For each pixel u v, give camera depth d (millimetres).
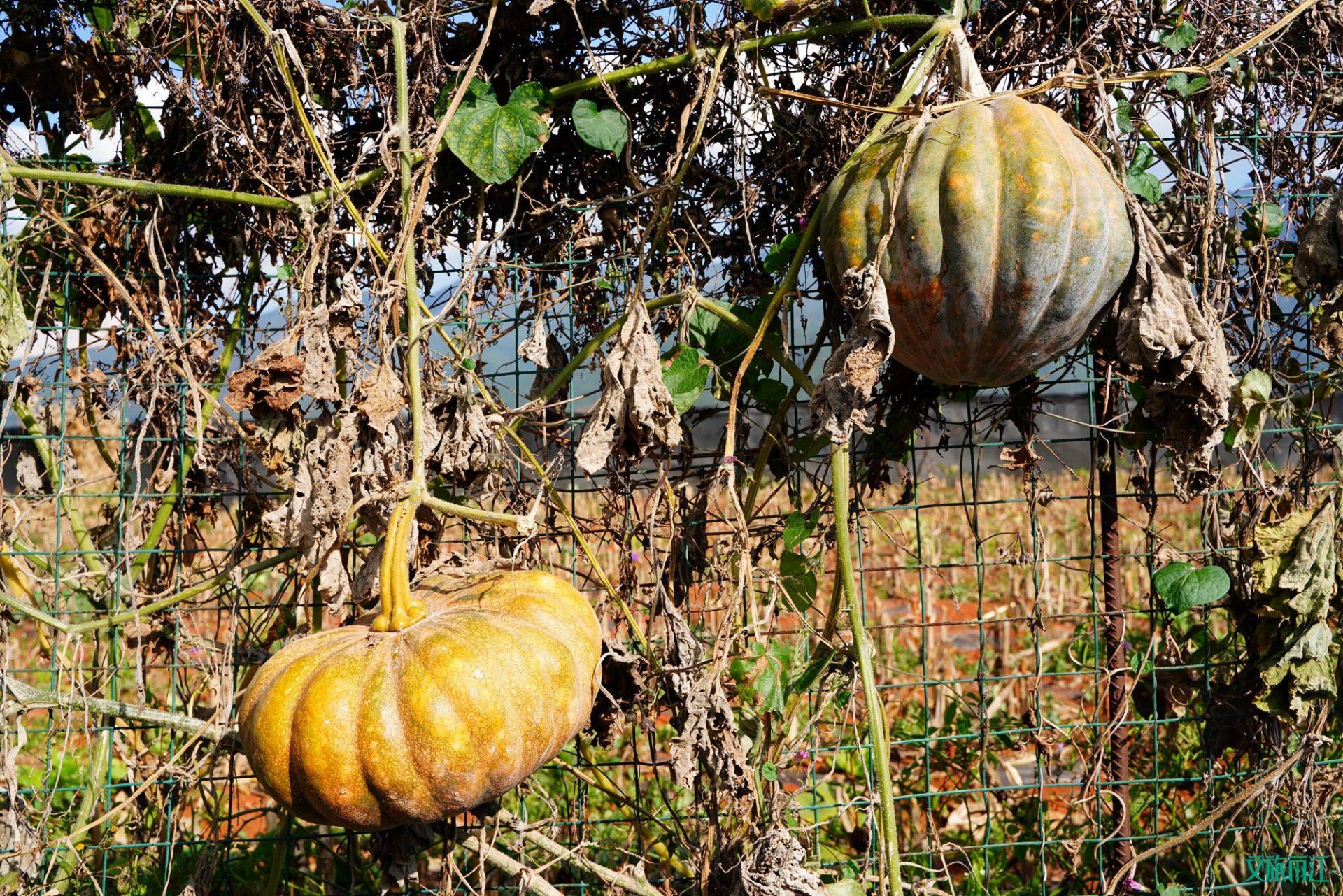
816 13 2691
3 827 2633
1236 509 2982
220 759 3219
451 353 2693
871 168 2383
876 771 2479
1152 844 3301
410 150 2682
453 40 2852
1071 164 2260
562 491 2762
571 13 2812
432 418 2541
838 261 2398
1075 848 2961
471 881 3010
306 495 2438
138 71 2773
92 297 3006
